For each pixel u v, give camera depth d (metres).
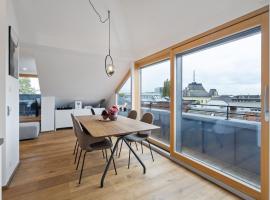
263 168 1.71
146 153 3.24
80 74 4.42
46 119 4.95
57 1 2.56
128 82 4.82
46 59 3.66
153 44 3.20
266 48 1.69
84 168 2.55
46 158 2.93
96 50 3.52
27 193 1.91
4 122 1.97
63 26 2.95
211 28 2.19
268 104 1.66
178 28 2.53
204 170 2.32
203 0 1.96
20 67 4.95
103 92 5.68
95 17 2.92
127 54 3.88
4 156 1.97
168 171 2.49
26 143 3.80
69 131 5.04
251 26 1.83
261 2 1.62
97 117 3.35
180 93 3.02
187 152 2.95
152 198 1.84
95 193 1.92
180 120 3.02
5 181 1.98
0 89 1.94
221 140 2.73
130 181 2.19
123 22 3.07
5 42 1.96
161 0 2.31
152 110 4.14
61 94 5.14
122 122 2.75
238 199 1.85
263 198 1.70
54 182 2.15
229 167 2.40
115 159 2.92
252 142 2.29
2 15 1.95
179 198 1.85
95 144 2.33
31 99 5.72
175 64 2.96
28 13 2.60
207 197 1.87
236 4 1.77
